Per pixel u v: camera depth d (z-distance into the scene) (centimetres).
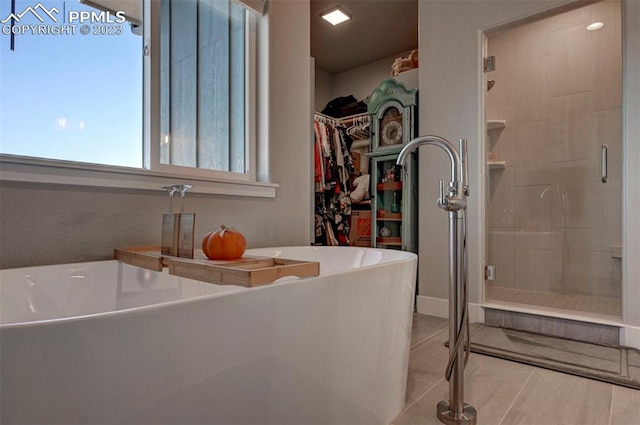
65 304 117
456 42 256
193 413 67
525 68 305
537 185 296
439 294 260
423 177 269
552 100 295
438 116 263
